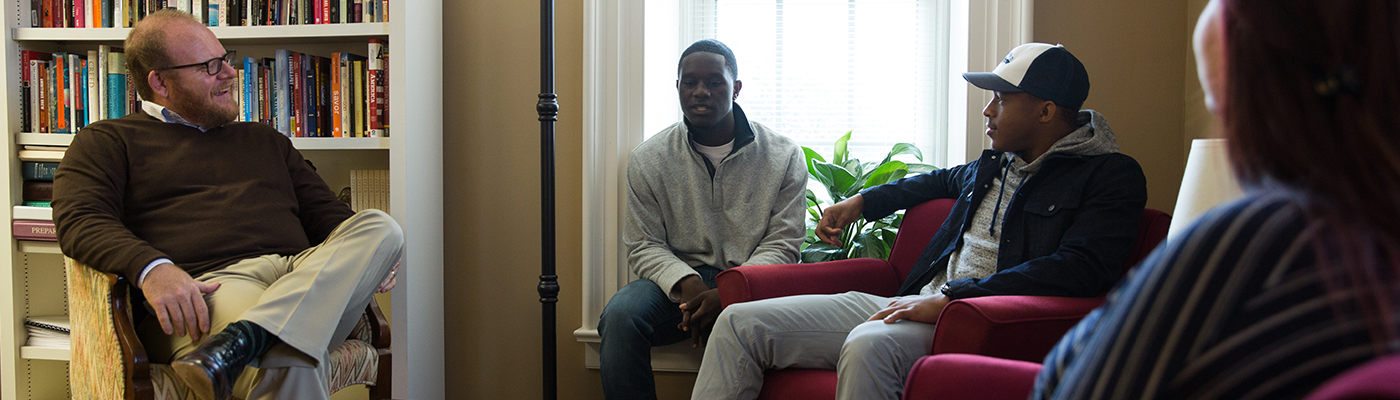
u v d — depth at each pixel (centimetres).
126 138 166
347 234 163
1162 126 218
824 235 192
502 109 232
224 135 177
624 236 207
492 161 234
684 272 189
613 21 222
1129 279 43
